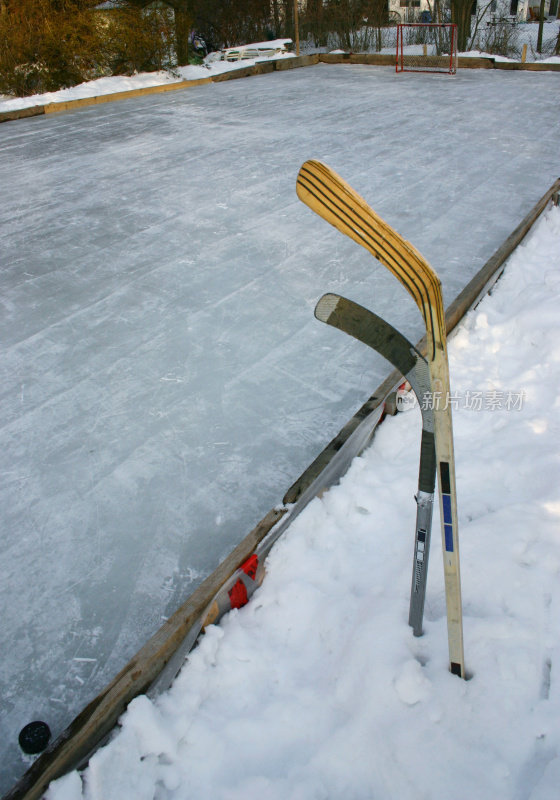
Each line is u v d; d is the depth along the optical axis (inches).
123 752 72.3
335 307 63.5
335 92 474.0
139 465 124.2
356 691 77.8
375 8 766.5
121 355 158.1
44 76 482.6
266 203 254.4
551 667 79.2
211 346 161.6
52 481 120.6
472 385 141.5
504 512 102.3
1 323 172.4
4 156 326.3
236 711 78.4
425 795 67.6
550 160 305.9
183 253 212.4
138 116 408.5
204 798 69.8
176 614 86.6
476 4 888.9
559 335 147.3
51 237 226.2
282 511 103.2
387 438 125.8
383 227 57.0
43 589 100.1
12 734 81.3
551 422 126.7
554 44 840.3
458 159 309.0
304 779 70.4
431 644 81.0
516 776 68.2
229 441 130.3
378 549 100.0
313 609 89.3
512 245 203.2
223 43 804.6
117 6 512.4
